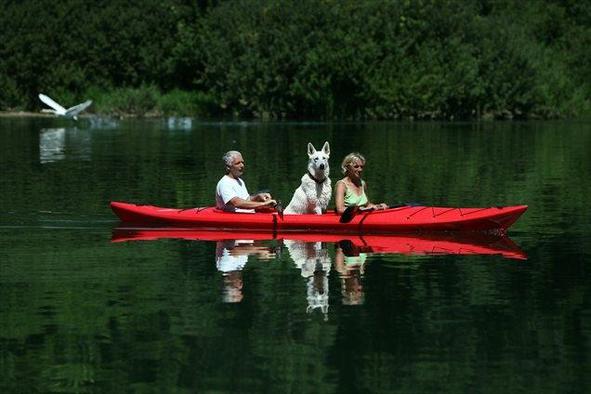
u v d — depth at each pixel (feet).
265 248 48.65
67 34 204.03
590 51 216.95
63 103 201.98
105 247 48.85
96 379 28.43
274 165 92.38
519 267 43.37
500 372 28.91
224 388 27.71
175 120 183.42
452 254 46.68
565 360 29.86
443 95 186.50
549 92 197.36
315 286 39.45
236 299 37.24
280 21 193.16
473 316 34.71
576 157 102.78
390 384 27.96
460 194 70.90
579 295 37.70
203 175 84.33
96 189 73.92
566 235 52.49
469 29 192.13
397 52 187.01
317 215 53.88
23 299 37.32
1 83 201.67
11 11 202.08
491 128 159.84
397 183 77.97
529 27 222.48
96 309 35.73
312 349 30.91
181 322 33.91
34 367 29.43
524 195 70.18
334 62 185.26
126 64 205.98
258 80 191.62
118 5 207.92
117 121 181.37
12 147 117.39
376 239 51.62
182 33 203.82
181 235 52.90
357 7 190.39
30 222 57.41
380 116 189.26
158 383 28.09
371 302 36.73
